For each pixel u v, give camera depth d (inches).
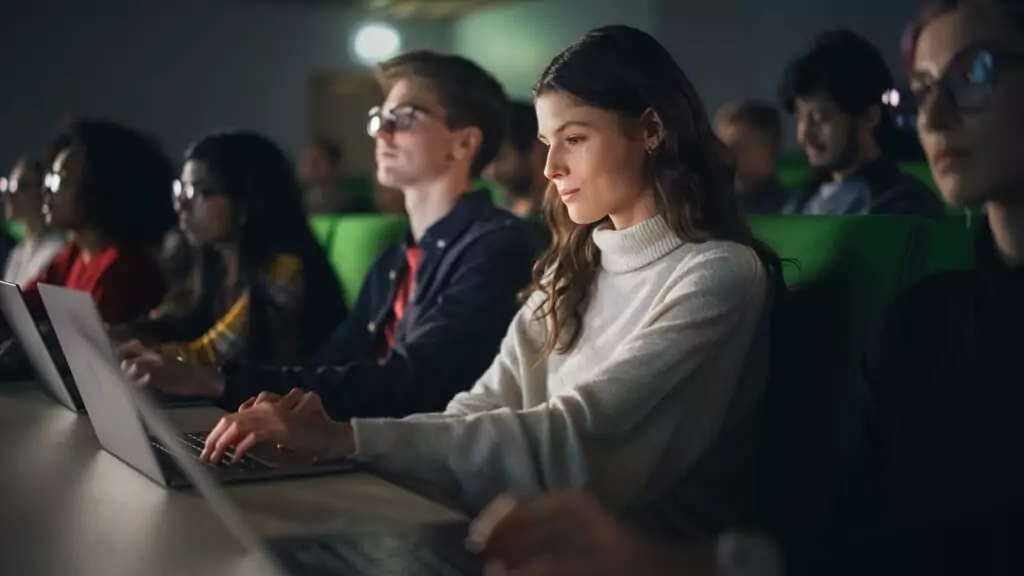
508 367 61.6
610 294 57.4
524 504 27.8
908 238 53.2
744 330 52.4
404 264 80.4
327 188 235.5
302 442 46.0
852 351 53.3
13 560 33.2
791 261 57.7
